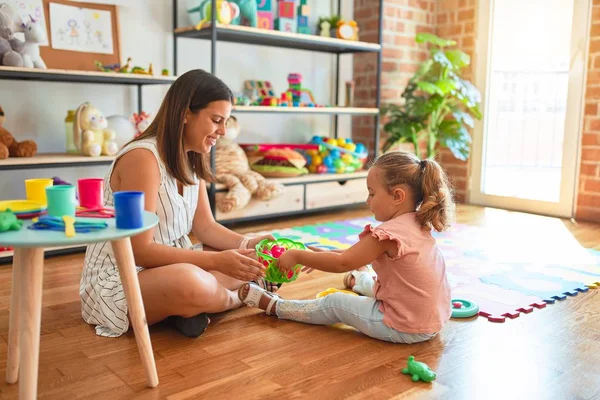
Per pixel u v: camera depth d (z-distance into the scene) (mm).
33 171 2805
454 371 1396
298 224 3254
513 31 3869
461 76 4133
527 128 4195
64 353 1471
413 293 1526
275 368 1398
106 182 1577
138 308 1249
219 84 1526
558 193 3711
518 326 1702
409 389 1300
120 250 1205
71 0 2799
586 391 1299
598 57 3375
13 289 1280
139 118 2871
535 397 1270
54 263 2373
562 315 1802
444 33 4215
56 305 1852
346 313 1620
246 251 1616
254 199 3139
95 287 1611
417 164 1576
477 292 2002
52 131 2850
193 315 1587
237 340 1571
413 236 1523
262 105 3340
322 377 1354
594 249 2699
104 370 1375
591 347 1551
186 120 1525
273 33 3150
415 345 1553
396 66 4039
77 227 1096
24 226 1118
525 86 4055
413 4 4086
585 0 3410
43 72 2367
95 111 2639
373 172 1595
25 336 1075
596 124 3406
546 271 2289
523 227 3238
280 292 2021
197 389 1284
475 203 4098
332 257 1556
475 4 4008
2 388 1285
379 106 3758
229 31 3000
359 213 3631
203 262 1563
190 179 1610
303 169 3377
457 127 3898
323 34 3619
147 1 3090
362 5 3979
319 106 3500
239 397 1249
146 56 3121
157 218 1208
